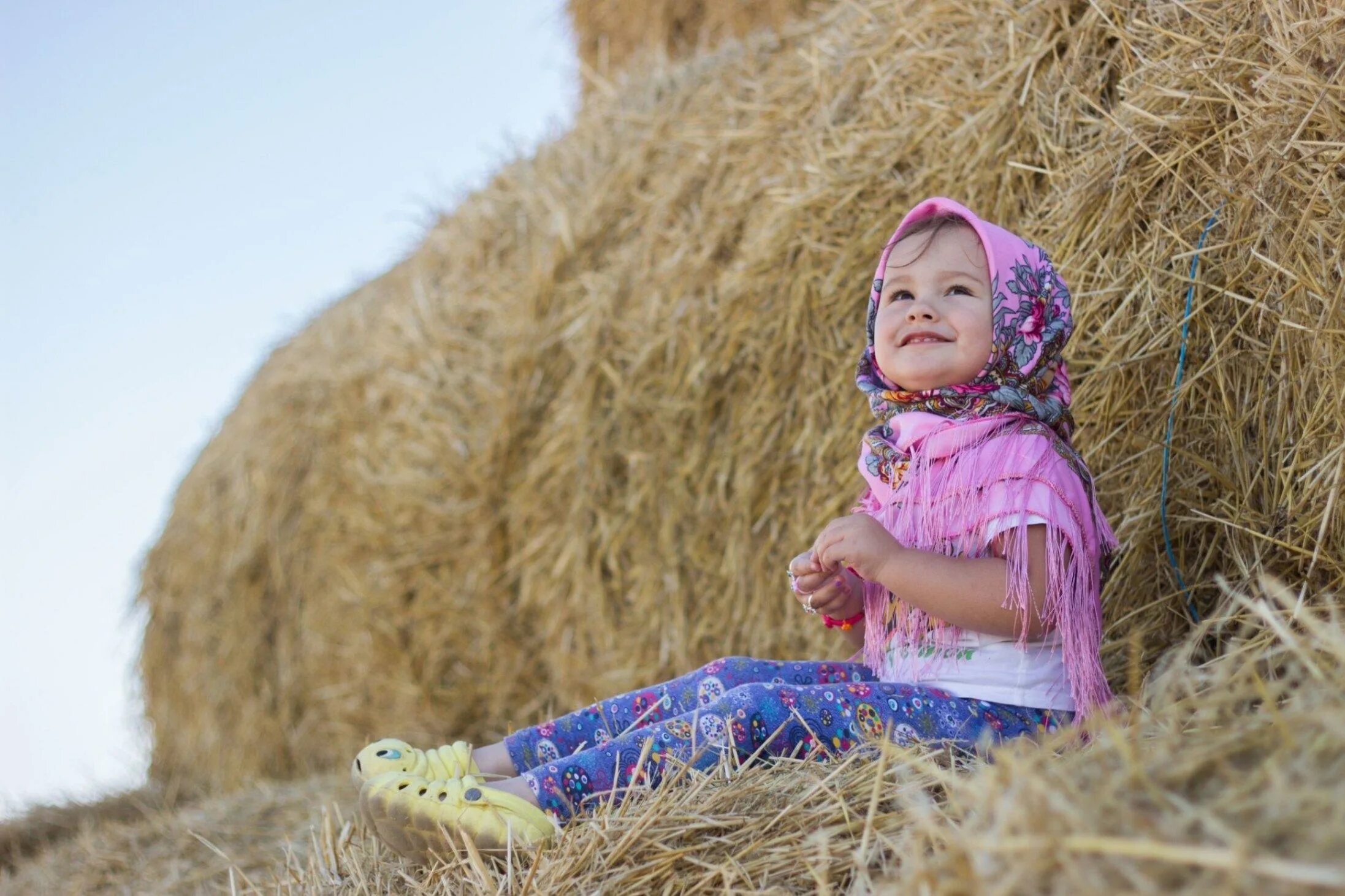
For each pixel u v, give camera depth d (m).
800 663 1.93
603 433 3.25
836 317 2.80
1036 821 0.97
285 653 4.16
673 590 3.09
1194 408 2.12
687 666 3.07
